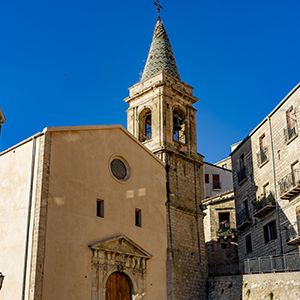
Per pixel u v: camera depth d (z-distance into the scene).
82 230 29.34
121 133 34.66
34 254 26.34
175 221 37.97
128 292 31.58
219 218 52.78
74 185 29.80
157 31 47.81
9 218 28.62
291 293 30.09
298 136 35.88
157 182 37.09
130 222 33.12
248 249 42.62
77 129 30.91
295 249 35.09
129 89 45.56
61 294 26.95
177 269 36.09
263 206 39.69
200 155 43.59
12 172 29.75
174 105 43.34
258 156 41.50
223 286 36.59
